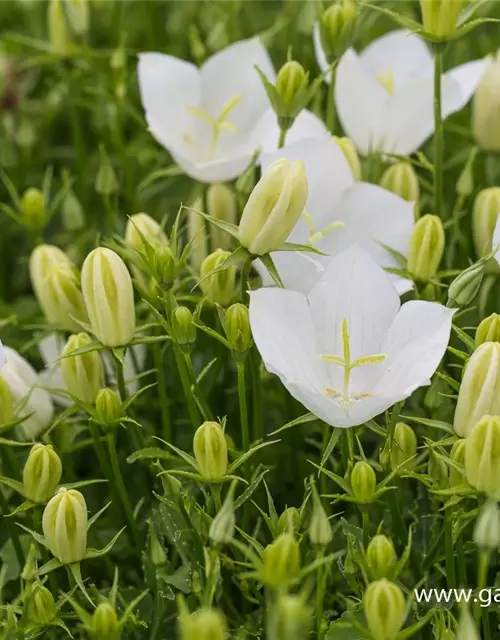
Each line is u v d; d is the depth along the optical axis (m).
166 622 0.58
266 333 0.54
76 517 0.54
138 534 0.59
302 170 0.55
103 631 0.53
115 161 0.71
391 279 0.59
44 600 0.54
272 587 0.52
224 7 0.72
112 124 0.68
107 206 0.64
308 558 0.56
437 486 0.55
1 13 0.81
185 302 0.63
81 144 0.70
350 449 0.55
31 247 0.71
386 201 0.60
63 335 0.63
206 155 0.64
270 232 0.55
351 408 0.53
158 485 0.60
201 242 0.61
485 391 0.53
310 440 0.60
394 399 0.53
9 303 0.71
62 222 0.72
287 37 0.71
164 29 0.78
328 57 0.61
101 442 0.60
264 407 0.62
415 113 0.63
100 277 0.56
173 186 0.70
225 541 0.52
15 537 0.58
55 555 0.55
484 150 0.64
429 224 0.58
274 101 0.59
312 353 0.56
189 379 0.58
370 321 0.56
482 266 0.56
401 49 0.67
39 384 0.60
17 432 0.60
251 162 0.59
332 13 0.61
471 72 0.65
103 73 0.69
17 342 0.65
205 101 0.64
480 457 0.53
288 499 0.61
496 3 0.74
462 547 0.56
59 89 0.72
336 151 0.59
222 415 0.62
